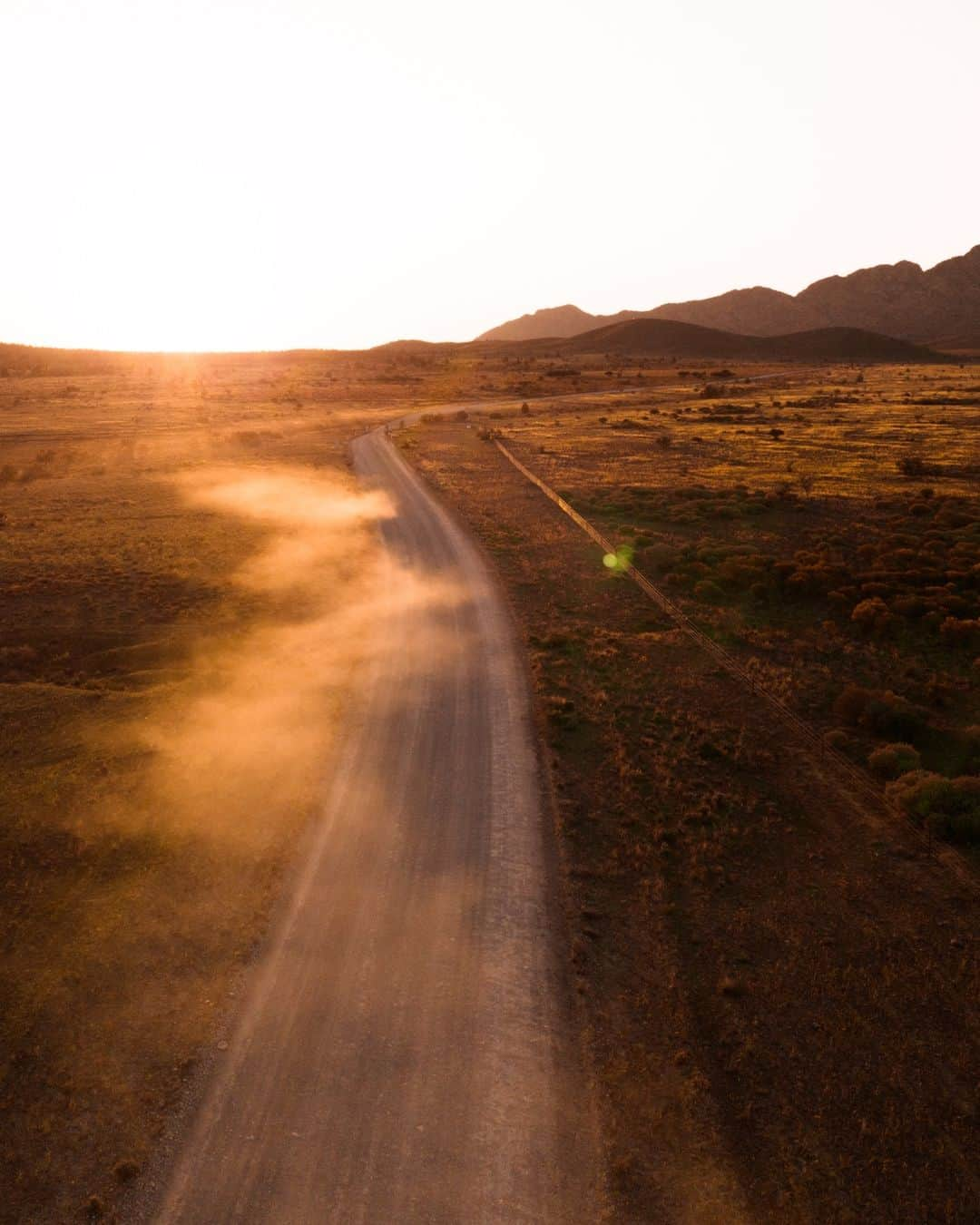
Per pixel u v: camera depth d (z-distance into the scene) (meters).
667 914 18.30
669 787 23.42
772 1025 15.14
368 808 22.30
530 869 19.80
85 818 20.75
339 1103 13.49
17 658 33.25
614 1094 13.68
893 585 40.00
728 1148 12.70
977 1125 13.04
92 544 51.22
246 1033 14.86
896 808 21.94
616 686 30.44
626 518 58.16
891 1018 15.30
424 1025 15.13
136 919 17.38
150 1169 12.34
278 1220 11.60
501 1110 13.39
